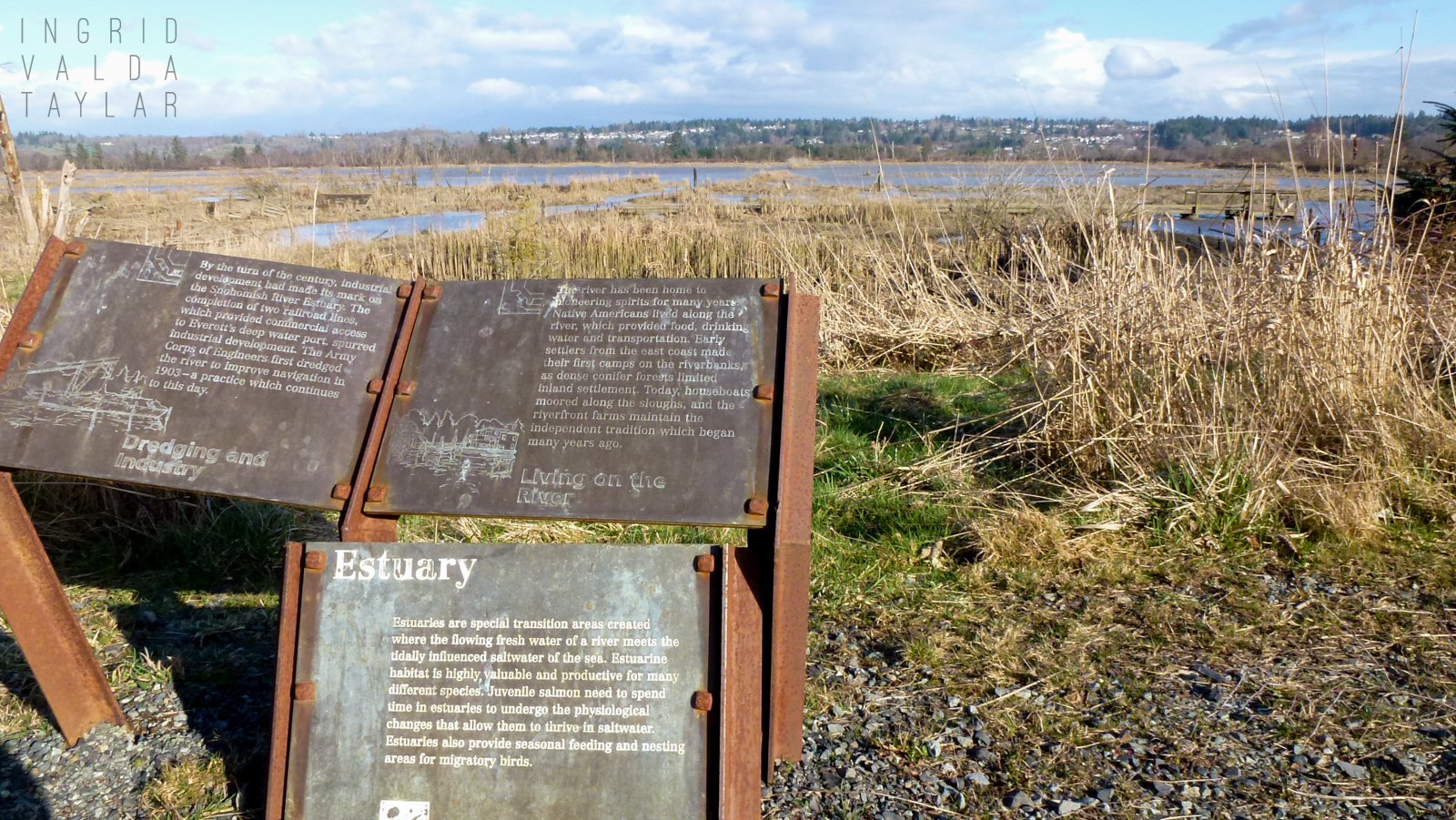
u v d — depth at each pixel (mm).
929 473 5699
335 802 2535
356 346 2938
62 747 3051
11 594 2902
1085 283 6062
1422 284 6090
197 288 3000
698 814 2506
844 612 4168
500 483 2664
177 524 4762
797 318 2828
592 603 2574
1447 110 7883
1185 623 3939
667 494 2609
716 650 2547
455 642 2578
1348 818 2727
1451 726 3152
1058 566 4512
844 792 2906
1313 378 5160
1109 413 5387
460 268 12117
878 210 13781
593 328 2889
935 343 8781
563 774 2525
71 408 2797
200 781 2881
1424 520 4793
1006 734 3201
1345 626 3865
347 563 2613
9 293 6535
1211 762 3018
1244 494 4789
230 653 3748
